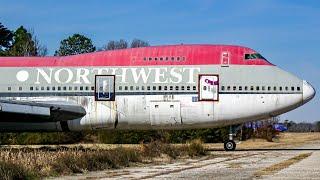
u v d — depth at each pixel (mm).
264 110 52562
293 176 26984
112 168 33625
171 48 54344
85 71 53875
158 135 80938
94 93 53312
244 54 53562
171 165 35844
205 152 47000
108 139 81000
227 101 52344
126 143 80250
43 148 57688
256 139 101312
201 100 52406
